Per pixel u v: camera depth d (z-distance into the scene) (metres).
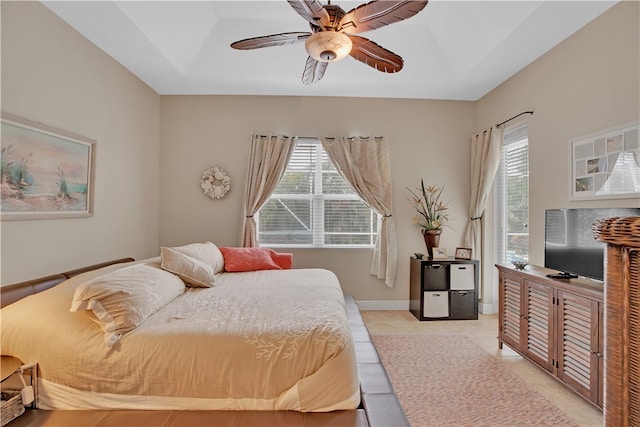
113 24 2.49
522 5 2.40
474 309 3.79
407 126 4.16
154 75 3.44
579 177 2.61
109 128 2.99
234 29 3.23
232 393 1.55
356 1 2.85
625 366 0.46
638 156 2.14
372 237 4.19
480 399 2.18
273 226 4.16
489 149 3.71
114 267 2.37
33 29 2.16
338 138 4.06
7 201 1.99
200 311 1.92
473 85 3.73
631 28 2.20
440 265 3.80
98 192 2.83
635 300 0.45
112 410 1.56
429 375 2.50
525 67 3.27
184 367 1.55
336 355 1.56
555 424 1.92
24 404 1.54
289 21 3.17
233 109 4.06
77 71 2.56
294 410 1.53
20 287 1.98
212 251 3.24
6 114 1.97
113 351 1.57
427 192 4.17
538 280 2.43
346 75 3.54
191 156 4.04
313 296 2.24
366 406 1.54
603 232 0.48
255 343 1.59
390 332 3.40
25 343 1.62
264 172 3.97
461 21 2.93
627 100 2.22
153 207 3.87
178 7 2.70
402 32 3.29
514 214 3.66
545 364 2.36
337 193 4.20
